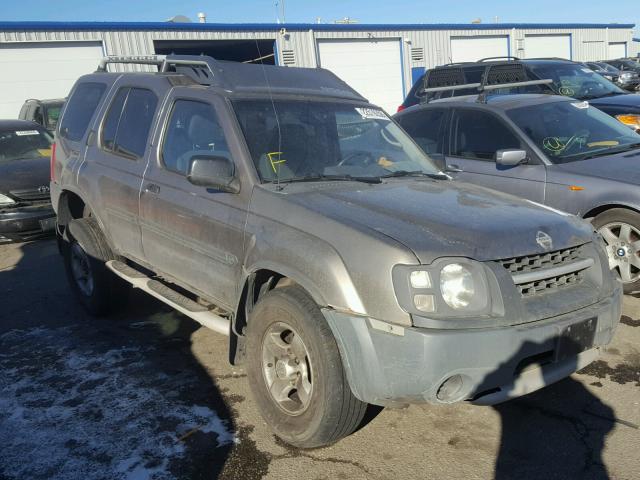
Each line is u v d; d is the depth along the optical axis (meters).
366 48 26.94
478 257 2.97
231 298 3.83
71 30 19.83
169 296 4.37
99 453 3.40
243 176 3.74
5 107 19.19
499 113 6.38
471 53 30.88
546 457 3.27
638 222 5.18
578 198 5.48
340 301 3.00
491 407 3.81
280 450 3.40
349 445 3.44
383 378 2.89
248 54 28.19
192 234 4.07
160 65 5.10
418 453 3.34
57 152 5.94
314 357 3.12
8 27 18.73
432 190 3.86
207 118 4.15
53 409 3.90
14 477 3.19
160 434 3.58
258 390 3.53
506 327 2.91
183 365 4.52
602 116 6.74
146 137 4.72
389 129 4.74
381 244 2.96
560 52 35.09
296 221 3.34
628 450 3.29
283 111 4.19
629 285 5.36
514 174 6.00
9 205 8.17
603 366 4.26
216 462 3.30
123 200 4.80
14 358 4.74
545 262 3.23
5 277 7.08
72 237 5.57
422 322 2.82
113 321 5.48
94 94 5.67
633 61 27.91
